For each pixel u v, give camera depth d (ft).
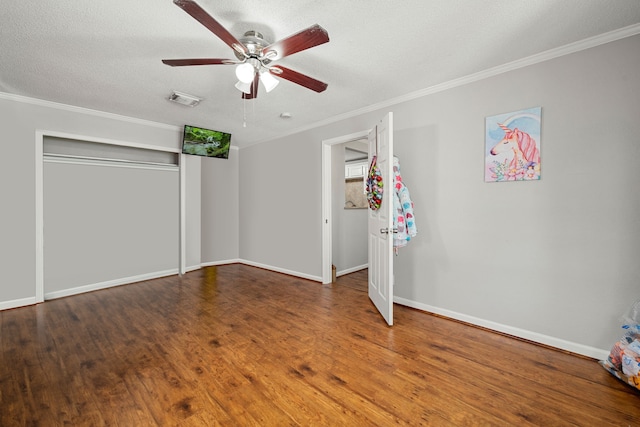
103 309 10.17
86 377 6.13
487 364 6.64
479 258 8.61
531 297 7.72
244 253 18.25
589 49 6.79
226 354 7.07
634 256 6.40
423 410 5.18
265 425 4.83
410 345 7.53
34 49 7.13
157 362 6.72
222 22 6.12
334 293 12.01
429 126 9.55
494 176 8.23
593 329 6.88
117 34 6.53
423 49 7.23
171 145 14.29
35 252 10.75
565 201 7.18
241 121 13.33
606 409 5.17
